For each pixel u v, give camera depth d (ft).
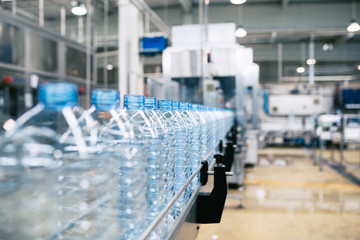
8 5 15.37
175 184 4.05
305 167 21.34
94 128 4.44
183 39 15.83
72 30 27.63
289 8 30.78
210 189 4.58
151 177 4.28
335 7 30.35
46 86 1.90
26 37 12.30
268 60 38.81
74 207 3.81
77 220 3.55
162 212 2.40
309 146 34.14
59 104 1.90
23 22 12.12
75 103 1.93
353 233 9.89
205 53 14.06
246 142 15.88
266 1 30.83
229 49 15.02
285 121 34.19
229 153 6.16
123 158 4.49
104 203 4.10
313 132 25.58
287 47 38.68
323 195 14.19
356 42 37.93
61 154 4.33
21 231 3.06
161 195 3.95
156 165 4.37
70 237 3.24
